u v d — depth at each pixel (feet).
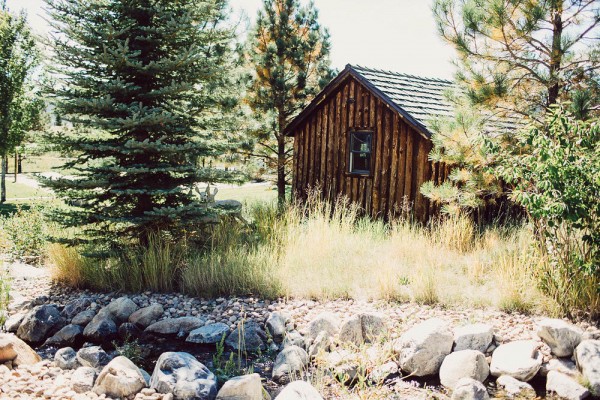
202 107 31.86
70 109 28.58
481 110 31.78
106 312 24.21
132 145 26.91
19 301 26.68
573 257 21.89
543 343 20.01
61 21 28.37
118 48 27.07
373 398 16.85
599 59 28.71
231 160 54.65
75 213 28.86
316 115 47.42
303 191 48.37
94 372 17.16
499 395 17.87
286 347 20.21
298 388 15.83
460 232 32.14
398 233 33.88
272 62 54.90
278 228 34.58
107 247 30.22
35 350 21.94
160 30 28.12
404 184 41.22
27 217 37.29
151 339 22.89
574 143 22.07
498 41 29.68
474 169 32.12
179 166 28.45
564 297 22.15
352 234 34.30
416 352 19.29
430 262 28.37
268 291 26.35
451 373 18.70
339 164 45.70
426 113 42.01
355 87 44.50
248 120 54.75
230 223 34.78
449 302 24.11
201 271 27.76
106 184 27.76
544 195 21.33
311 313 23.91
